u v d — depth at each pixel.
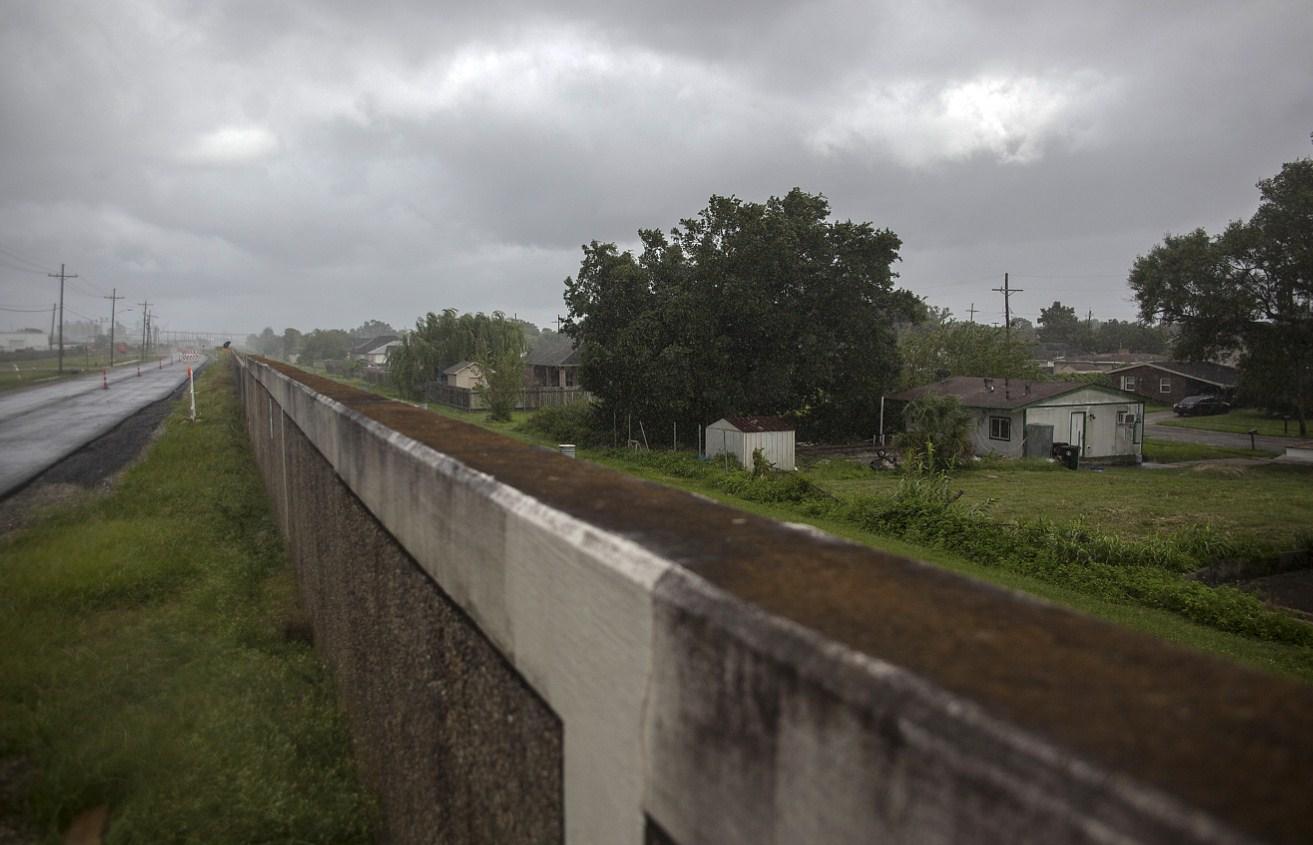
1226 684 0.77
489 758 2.00
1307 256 27.95
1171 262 31.44
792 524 1.47
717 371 30.30
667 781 1.10
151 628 6.02
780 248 28.88
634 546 1.28
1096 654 0.84
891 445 28.84
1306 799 0.55
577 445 33.12
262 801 3.72
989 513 18.02
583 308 31.86
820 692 0.82
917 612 0.97
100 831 3.73
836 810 0.80
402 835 3.06
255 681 5.06
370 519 3.60
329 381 8.16
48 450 16.62
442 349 61.56
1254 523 16.91
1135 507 19.11
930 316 68.88
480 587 1.98
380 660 3.42
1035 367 42.88
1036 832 0.61
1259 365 32.31
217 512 10.05
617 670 1.25
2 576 6.86
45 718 4.40
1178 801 0.55
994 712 0.69
